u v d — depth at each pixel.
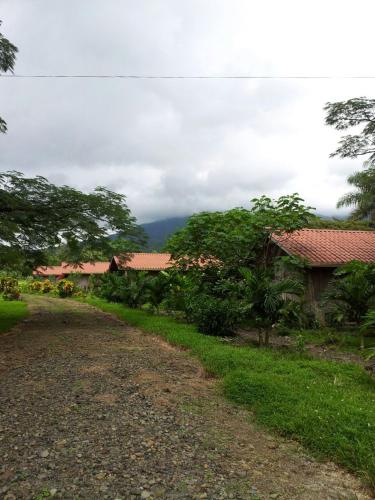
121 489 3.46
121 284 23.36
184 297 14.24
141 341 11.00
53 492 3.39
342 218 30.53
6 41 12.10
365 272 11.56
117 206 15.40
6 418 5.05
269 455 4.23
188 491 3.46
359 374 7.16
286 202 14.19
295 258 13.38
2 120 12.75
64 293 33.03
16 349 9.91
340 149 16.45
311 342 10.91
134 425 4.86
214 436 4.64
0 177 13.17
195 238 15.22
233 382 6.39
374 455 3.94
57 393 6.08
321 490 3.56
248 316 10.30
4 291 31.62
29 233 14.76
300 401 5.48
